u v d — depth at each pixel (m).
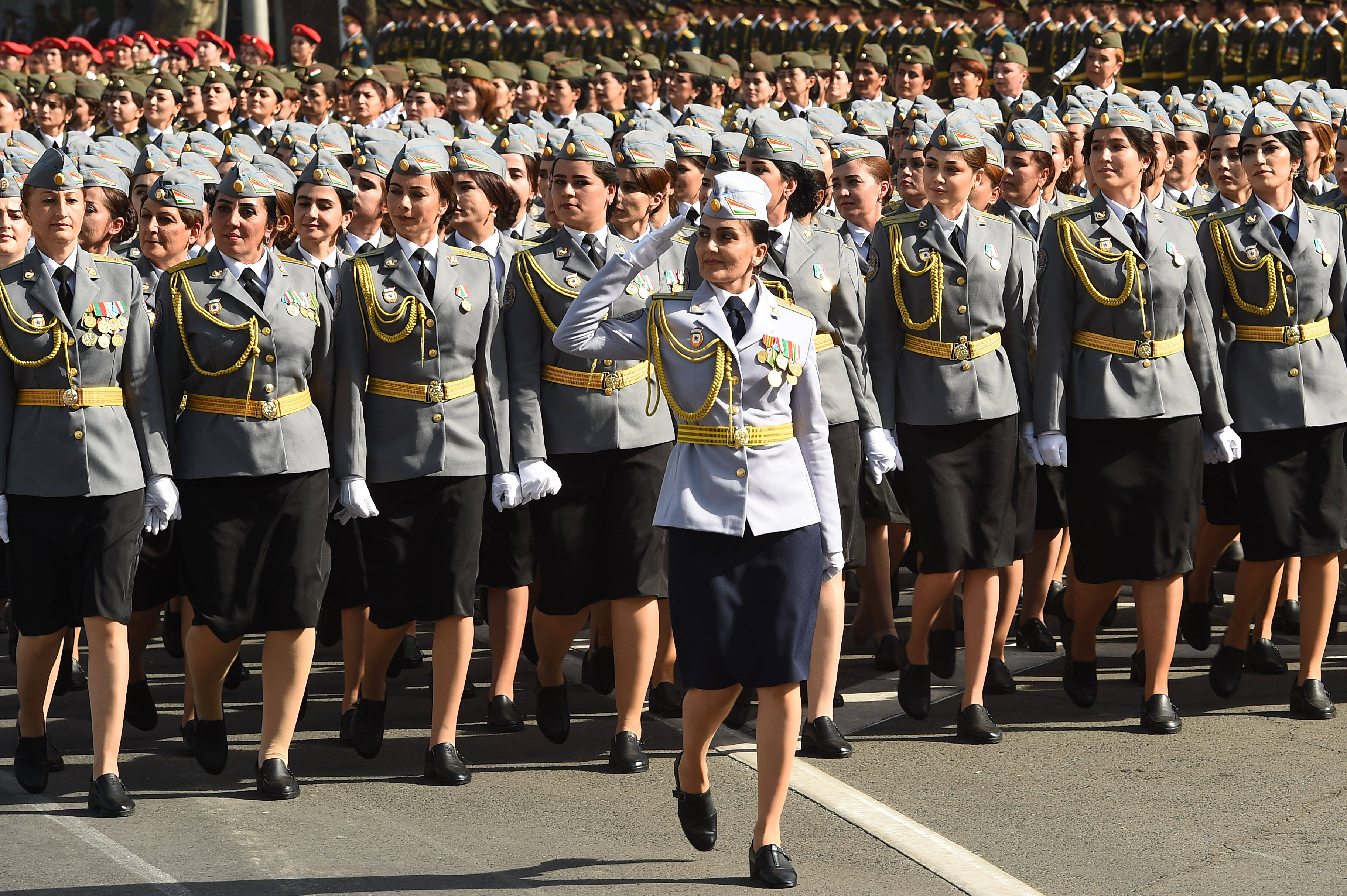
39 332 8.48
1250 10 25.94
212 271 8.95
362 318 9.20
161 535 9.88
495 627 10.16
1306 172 12.73
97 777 8.55
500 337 9.46
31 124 21.81
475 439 9.32
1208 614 11.87
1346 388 10.34
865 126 14.39
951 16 28.05
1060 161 12.82
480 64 19.39
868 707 10.57
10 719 10.38
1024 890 7.45
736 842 8.14
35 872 7.70
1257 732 9.91
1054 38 26.70
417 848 8.05
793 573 7.51
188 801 8.80
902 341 10.21
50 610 8.65
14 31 48.47
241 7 46.19
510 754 9.70
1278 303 10.29
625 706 9.38
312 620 8.87
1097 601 10.29
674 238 10.24
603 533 9.54
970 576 9.95
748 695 10.19
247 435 8.80
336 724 10.36
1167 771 9.18
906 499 10.11
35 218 8.59
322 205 10.20
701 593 7.54
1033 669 11.55
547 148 12.07
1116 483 10.00
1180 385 9.97
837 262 10.01
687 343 7.57
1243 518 10.44
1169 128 12.00
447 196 9.39
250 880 7.60
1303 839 8.09
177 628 11.65
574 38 32.38
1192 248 10.12
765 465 7.56
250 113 20.50
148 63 28.33
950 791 8.87
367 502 9.05
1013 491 10.16
